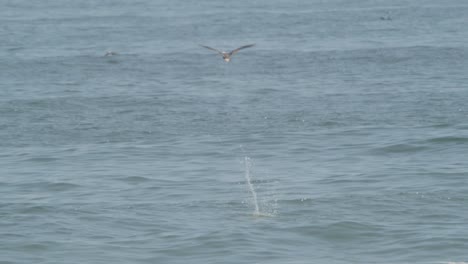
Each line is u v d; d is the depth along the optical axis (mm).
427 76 95188
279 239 42062
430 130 67938
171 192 51250
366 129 69438
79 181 54500
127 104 83062
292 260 39188
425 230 42969
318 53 119000
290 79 97562
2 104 82875
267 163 59188
